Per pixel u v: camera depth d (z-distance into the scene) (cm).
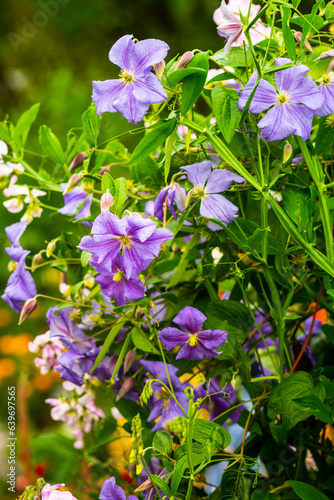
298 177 104
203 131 99
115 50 96
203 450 97
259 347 118
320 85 98
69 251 113
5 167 116
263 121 97
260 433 104
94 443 123
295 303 114
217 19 107
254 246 100
